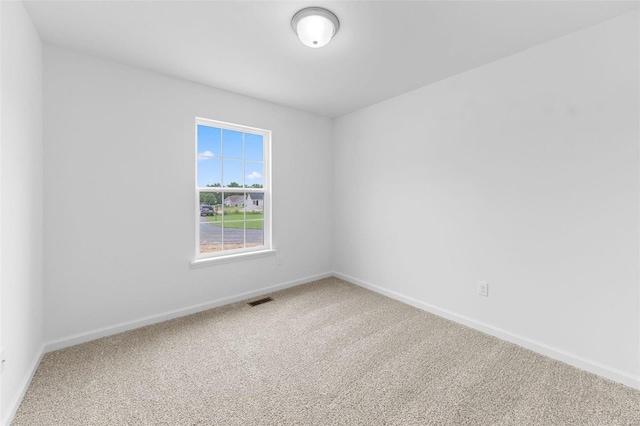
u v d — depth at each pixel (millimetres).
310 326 2480
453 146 2559
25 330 1649
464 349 2107
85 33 1889
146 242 2459
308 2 1595
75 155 2113
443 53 2152
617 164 1722
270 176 3309
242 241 3178
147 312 2482
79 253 2148
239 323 2529
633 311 1683
